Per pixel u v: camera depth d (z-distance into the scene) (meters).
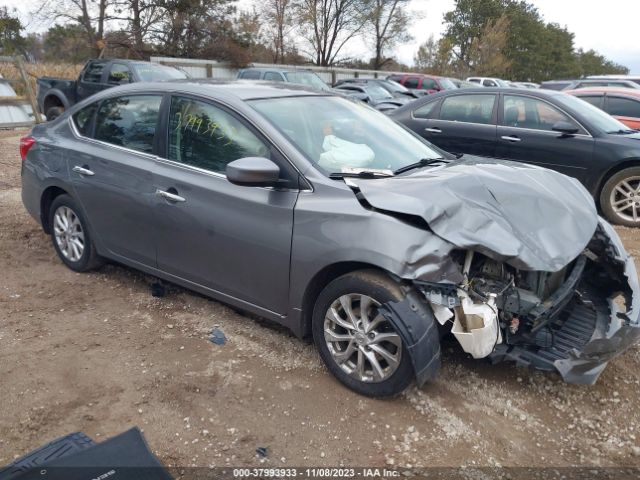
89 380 3.38
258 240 3.49
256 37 37.62
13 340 3.80
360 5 41.94
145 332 3.96
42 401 3.17
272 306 3.59
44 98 13.58
